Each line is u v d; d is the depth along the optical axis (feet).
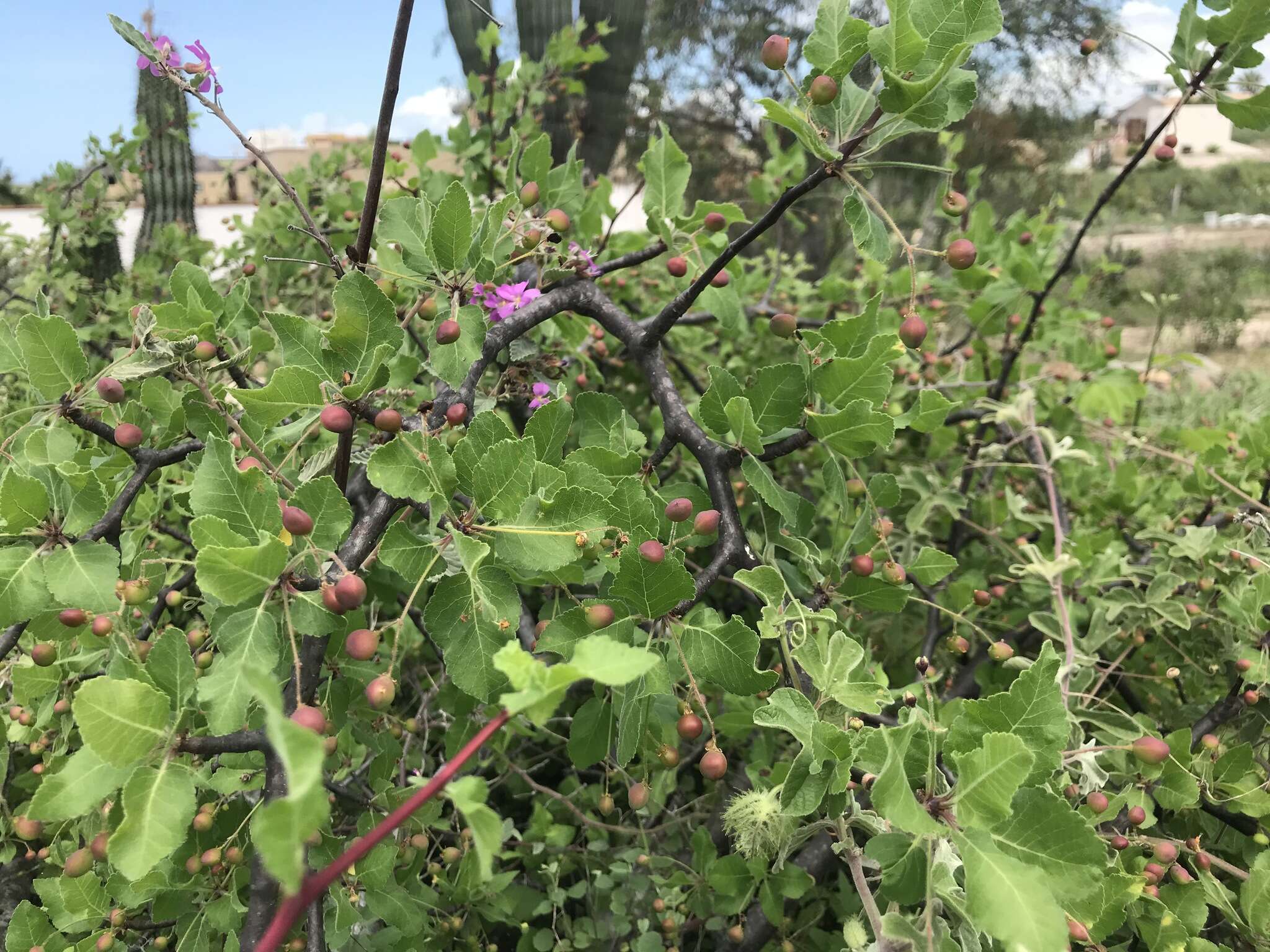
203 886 1.16
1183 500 2.51
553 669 0.68
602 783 2.00
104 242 3.67
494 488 1.01
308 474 1.16
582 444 1.43
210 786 1.21
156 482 1.77
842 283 2.94
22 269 3.72
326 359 1.05
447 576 1.08
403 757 1.59
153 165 4.64
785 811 0.98
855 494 1.41
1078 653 1.58
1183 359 2.87
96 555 1.06
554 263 1.54
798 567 1.43
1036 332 2.56
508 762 1.81
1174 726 1.73
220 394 1.21
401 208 1.27
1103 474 2.59
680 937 1.76
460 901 1.56
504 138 3.14
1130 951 1.41
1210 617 1.66
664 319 1.41
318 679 1.00
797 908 1.70
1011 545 2.33
